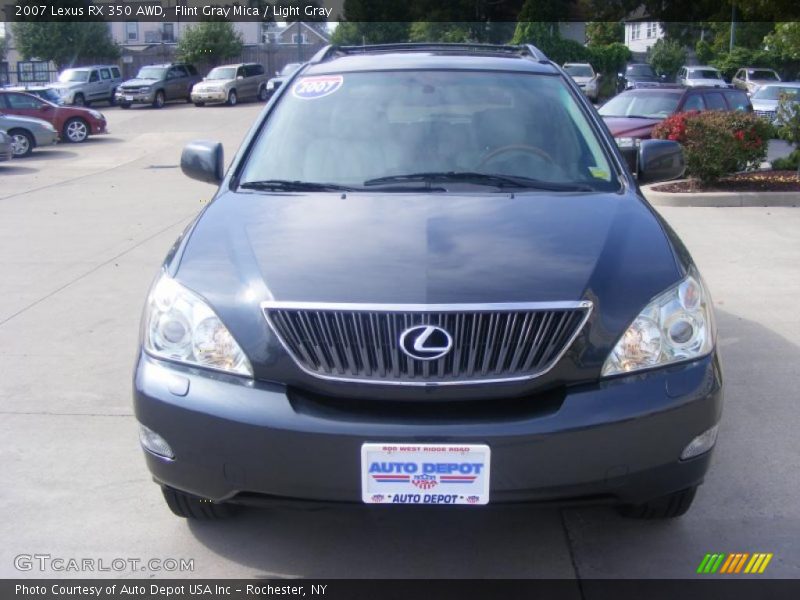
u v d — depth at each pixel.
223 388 2.83
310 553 3.28
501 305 2.79
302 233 3.27
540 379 2.76
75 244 8.95
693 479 2.93
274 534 3.40
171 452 2.90
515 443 2.68
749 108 16.39
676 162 4.36
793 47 14.68
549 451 2.70
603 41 49.28
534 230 3.26
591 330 2.82
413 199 3.60
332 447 2.70
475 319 2.78
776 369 5.06
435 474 2.71
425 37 48.03
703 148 11.09
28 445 4.21
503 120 4.16
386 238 3.19
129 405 4.70
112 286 7.17
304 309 2.82
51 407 4.67
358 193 3.71
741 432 4.24
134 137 23.59
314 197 3.66
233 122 27.62
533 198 3.62
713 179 11.41
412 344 2.75
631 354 2.84
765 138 11.31
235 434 2.77
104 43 49.06
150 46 51.09
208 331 2.90
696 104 15.59
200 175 4.41
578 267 2.99
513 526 3.43
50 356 5.47
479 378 2.74
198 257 3.18
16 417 4.54
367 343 2.77
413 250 3.09
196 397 2.83
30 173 15.98
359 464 2.71
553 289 2.87
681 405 2.81
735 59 40.22
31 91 28.77
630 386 2.80
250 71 37.41
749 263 7.66
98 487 3.79
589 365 2.79
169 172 15.88
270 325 2.83
